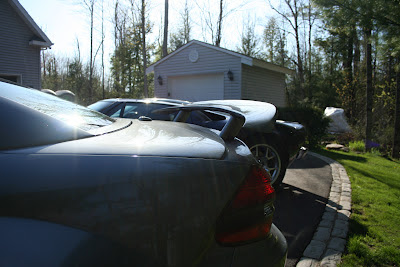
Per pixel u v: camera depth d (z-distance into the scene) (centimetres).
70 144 132
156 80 1478
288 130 466
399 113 988
